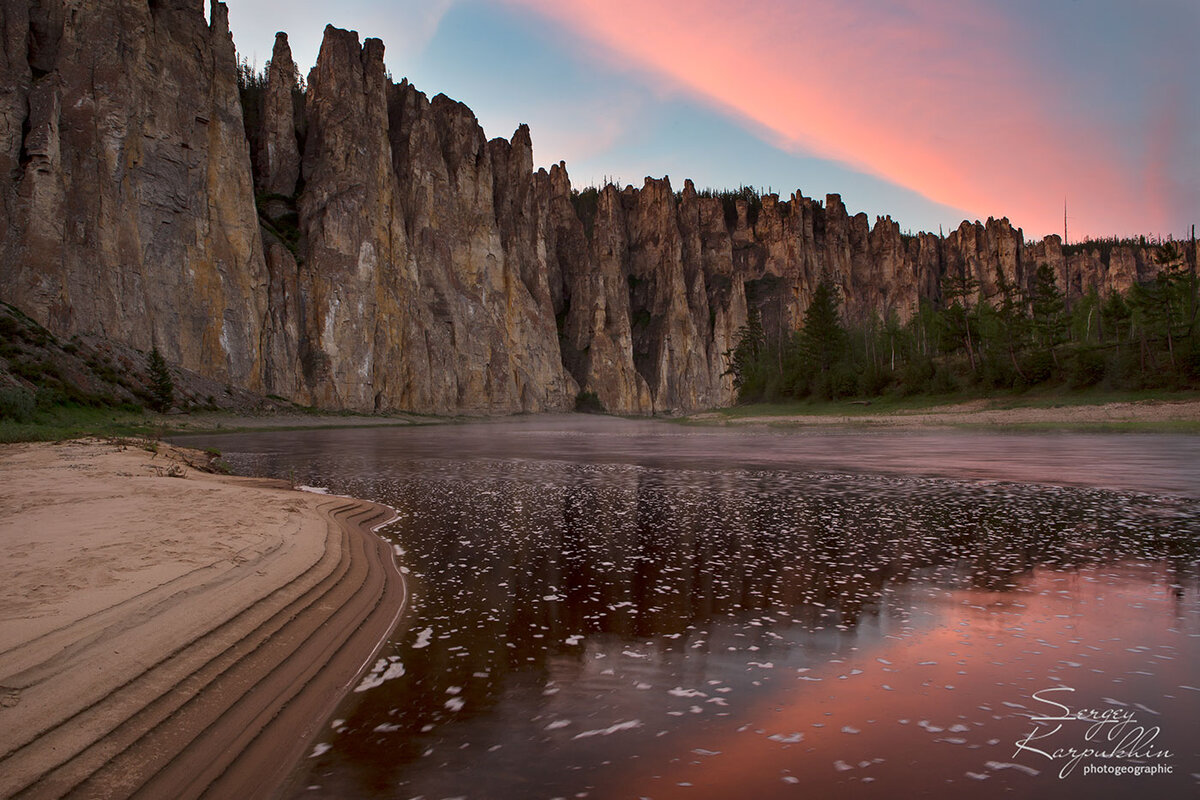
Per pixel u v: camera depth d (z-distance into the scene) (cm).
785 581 1056
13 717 496
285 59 10781
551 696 651
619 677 694
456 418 11088
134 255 7025
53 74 6862
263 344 8550
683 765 516
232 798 486
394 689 674
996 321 9969
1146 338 7281
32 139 6350
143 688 585
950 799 458
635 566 1162
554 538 1408
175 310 7431
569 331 17025
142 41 7494
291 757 546
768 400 10875
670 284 18475
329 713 625
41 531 1057
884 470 2731
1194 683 656
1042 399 6612
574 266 17738
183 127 7844
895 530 1463
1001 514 1653
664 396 17100
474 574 1116
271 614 802
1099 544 1305
